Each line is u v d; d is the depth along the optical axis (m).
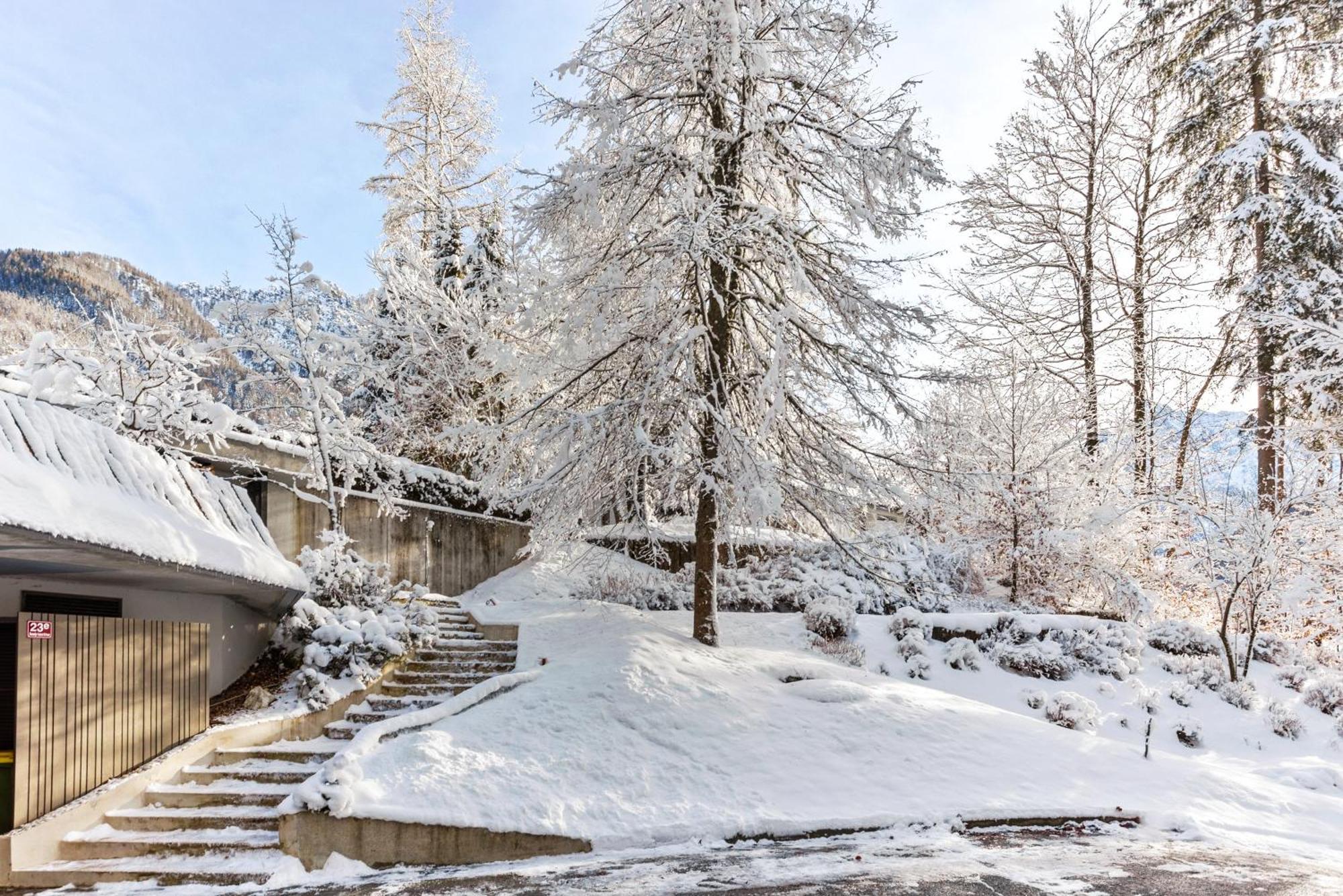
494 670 12.04
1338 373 15.70
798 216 13.55
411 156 27.23
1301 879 6.52
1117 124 20.42
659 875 6.60
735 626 14.27
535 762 8.39
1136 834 7.91
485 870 7.01
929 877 6.46
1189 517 16.27
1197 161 18.55
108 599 8.64
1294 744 11.90
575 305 11.69
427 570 15.97
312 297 14.05
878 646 14.29
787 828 7.75
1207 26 17.55
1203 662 14.28
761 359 12.26
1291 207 16.16
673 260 11.27
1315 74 17.56
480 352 12.62
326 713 10.21
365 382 20.50
